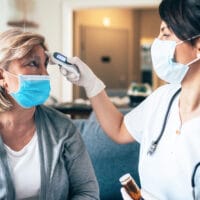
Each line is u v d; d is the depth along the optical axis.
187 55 1.20
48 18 4.52
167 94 1.37
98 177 2.01
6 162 1.29
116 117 1.51
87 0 4.44
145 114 1.42
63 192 1.37
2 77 1.27
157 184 1.29
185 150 1.21
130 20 7.86
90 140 2.03
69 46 4.57
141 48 8.20
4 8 4.45
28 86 1.25
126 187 1.29
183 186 1.22
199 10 1.12
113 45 7.45
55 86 4.32
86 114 2.81
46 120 1.38
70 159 1.39
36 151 1.34
